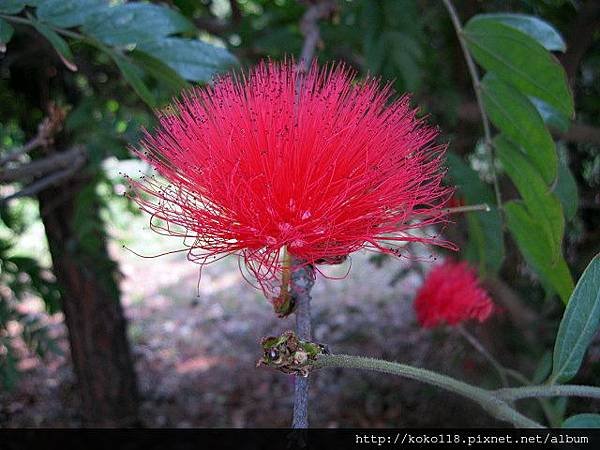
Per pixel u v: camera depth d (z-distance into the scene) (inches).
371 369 4.2
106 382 16.5
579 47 10.7
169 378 20.6
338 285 26.8
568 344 5.0
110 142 9.1
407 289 25.6
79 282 15.2
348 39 9.8
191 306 26.5
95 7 6.0
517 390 4.9
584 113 13.9
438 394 15.1
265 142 4.4
